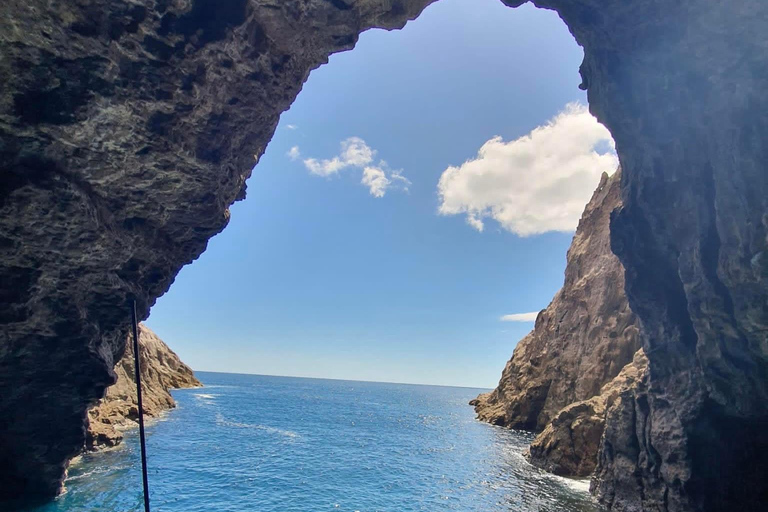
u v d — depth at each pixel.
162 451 37.38
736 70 13.75
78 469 28.38
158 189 16.16
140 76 12.72
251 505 25.11
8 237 14.45
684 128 16.45
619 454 23.84
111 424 41.28
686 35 14.03
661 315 20.38
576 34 18.17
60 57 11.83
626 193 20.83
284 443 46.56
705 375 18.00
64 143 13.64
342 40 14.20
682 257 17.95
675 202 18.05
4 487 19.69
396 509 25.22
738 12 12.36
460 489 29.48
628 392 24.25
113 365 20.41
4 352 16.58
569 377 52.34
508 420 63.38
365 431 60.09
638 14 14.61
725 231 15.23
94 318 18.36
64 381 18.41
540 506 24.64
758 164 13.88
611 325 47.56
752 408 16.86
